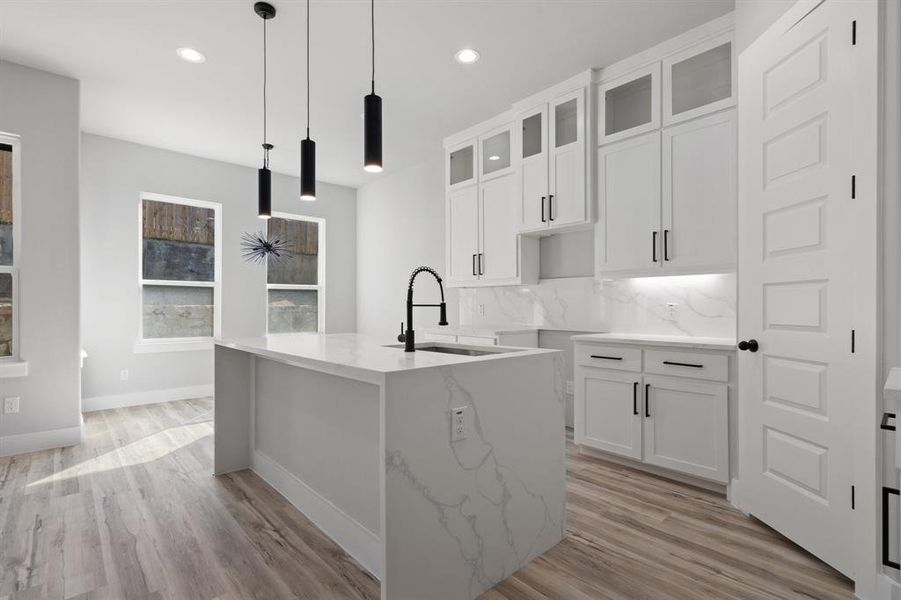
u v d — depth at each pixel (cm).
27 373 322
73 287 340
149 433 374
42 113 328
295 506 243
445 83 345
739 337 235
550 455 206
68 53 305
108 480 276
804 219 194
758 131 221
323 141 461
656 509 239
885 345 160
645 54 302
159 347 487
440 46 296
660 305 328
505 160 404
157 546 202
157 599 166
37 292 327
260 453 287
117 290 462
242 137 451
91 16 266
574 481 276
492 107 388
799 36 196
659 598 167
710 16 267
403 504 152
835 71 178
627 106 326
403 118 410
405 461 153
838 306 177
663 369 274
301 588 173
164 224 498
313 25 274
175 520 226
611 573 184
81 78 338
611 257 320
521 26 276
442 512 163
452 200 453
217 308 529
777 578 179
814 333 189
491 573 178
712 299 300
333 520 212
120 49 299
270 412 277
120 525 220
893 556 159
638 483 273
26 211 323
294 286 593
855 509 168
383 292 596
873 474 162
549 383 207
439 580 162
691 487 267
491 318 456
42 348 329
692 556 195
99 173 451
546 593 172
